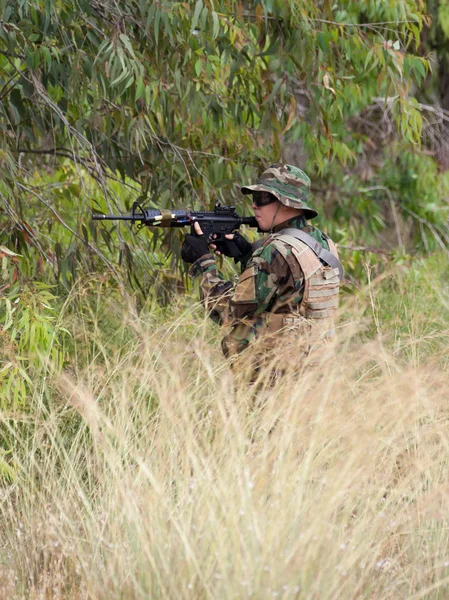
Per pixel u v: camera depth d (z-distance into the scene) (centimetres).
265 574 838
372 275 2333
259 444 1020
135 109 1511
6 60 1694
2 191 1358
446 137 3341
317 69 1614
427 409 1085
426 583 940
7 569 975
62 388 1226
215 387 1120
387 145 3014
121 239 1566
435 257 2703
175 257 1617
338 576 857
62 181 1919
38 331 1202
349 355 1172
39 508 1027
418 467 989
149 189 1695
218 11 1470
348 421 1015
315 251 1178
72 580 938
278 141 1648
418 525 987
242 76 1641
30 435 1234
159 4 1376
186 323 1285
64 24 1432
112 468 980
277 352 1123
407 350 1444
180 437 1045
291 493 927
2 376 1154
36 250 1502
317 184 2934
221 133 1667
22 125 1611
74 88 1393
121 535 940
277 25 1585
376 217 2916
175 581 854
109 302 1529
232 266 1695
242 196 1700
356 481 962
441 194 3022
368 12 1936
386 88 1828
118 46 1373
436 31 3138
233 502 904
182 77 1514
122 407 1074
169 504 943
